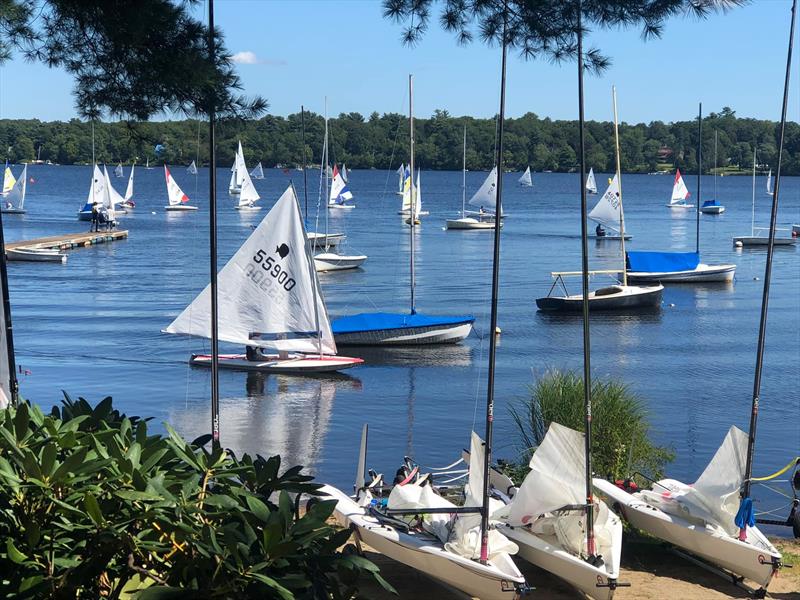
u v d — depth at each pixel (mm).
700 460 25719
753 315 53156
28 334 42719
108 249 79938
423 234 100750
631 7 12391
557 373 22375
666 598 14250
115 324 45625
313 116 169750
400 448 27203
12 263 68938
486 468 13453
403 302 55906
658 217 133250
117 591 8445
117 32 11977
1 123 186000
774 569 14227
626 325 49625
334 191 133875
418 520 14992
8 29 12570
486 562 13617
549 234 102688
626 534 17031
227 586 8070
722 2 11992
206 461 9273
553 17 12852
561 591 14570
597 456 19391
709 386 35344
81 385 34156
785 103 15281
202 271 66125
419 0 13047
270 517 8320
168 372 36688
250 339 37500
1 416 9023
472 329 47688
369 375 37281
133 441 9383
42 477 8008
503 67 13023
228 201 150250
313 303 37656
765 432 28688
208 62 12125
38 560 8141
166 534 8484
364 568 8688
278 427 29625
